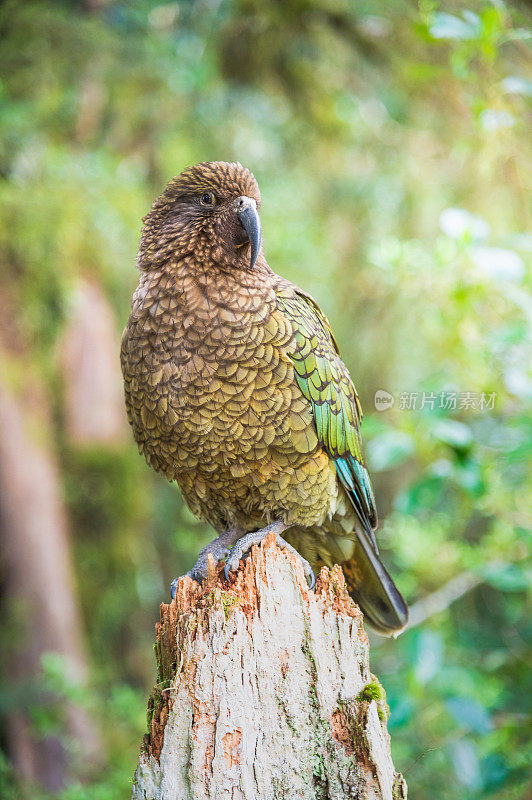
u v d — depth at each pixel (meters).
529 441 7.94
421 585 10.82
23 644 14.44
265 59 12.20
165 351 6.14
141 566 17.36
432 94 10.98
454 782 10.84
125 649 16.97
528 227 9.16
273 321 6.17
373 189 13.30
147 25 12.57
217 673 4.98
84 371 15.67
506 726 9.18
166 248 6.37
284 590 5.22
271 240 14.09
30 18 11.82
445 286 8.12
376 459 8.29
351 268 13.88
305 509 6.54
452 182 11.54
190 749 4.88
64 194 12.62
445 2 9.17
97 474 16.33
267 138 14.01
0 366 13.88
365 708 5.02
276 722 5.00
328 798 4.92
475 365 8.38
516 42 8.98
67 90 12.62
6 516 14.56
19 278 13.46
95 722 13.00
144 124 13.97
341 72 12.08
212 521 7.18
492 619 12.75
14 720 13.28
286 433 6.21
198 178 6.43
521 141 9.30
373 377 13.72
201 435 6.21
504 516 9.18
